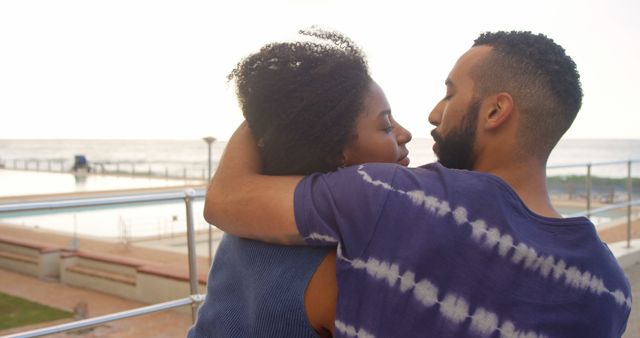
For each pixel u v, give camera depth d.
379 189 0.85
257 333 0.92
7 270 14.98
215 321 0.99
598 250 0.89
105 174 62.50
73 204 2.09
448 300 0.81
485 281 0.81
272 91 0.97
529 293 0.82
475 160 0.99
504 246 0.83
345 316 0.84
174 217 20.25
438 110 1.05
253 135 1.03
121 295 12.16
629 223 6.17
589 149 117.25
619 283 0.91
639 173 29.22
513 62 0.94
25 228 22.34
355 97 0.98
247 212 0.93
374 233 0.84
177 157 101.56
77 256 13.70
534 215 0.88
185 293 10.60
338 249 0.86
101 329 9.52
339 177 0.90
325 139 0.97
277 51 1.00
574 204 21.45
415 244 0.82
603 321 0.86
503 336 0.81
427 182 0.87
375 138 1.00
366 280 0.83
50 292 12.74
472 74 0.97
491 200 0.85
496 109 0.95
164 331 9.40
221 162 1.02
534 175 0.96
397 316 0.82
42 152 118.19
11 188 42.59
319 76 0.96
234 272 0.99
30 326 9.80
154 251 16.53
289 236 0.90
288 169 1.00
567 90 0.93
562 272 0.84
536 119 0.93
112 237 19.72
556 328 0.83
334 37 1.04
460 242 0.82
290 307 0.89
